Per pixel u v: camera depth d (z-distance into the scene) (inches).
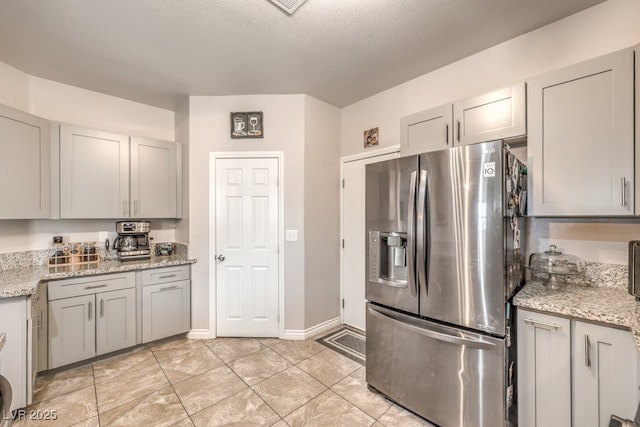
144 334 106.7
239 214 120.1
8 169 86.1
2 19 73.2
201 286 119.6
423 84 104.3
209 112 120.4
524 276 78.2
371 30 79.1
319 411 74.5
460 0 68.2
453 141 80.8
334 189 131.7
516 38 82.9
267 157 119.7
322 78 106.7
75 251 109.0
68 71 100.6
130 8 69.9
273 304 119.9
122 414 73.0
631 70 56.0
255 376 90.3
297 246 119.3
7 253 97.0
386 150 115.5
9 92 96.3
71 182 101.4
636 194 55.8
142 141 117.5
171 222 135.3
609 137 58.3
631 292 58.6
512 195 63.0
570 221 74.0
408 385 73.2
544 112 65.9
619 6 67.7
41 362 85.9
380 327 79.8
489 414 60.8
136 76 104.5
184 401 78.1
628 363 49.5
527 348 60.2
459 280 64.5
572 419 55.0
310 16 73.4
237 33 80.0
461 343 63.1
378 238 80.1
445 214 66.3
